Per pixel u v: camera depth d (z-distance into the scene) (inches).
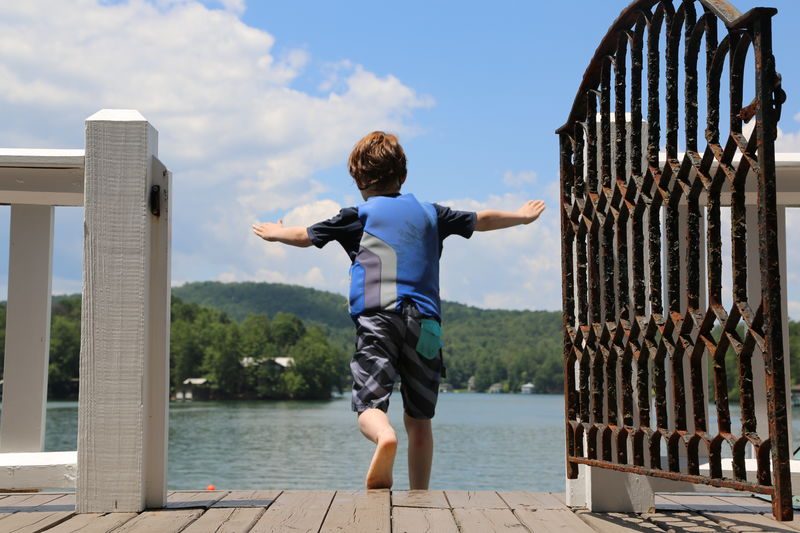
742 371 63.2
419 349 105.0
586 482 92.6
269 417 2519.7
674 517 88.7
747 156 61.6
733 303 64.6
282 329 4977.9
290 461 912.3
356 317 106.8
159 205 93.9
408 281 105.1
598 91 89.1
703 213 103.6
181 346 4534.9
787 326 100.8
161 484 91.2
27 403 106.9
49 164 98.0
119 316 90.4
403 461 727.1
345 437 1470.2
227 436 1513.3
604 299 85.3
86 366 89.9
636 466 78.2
